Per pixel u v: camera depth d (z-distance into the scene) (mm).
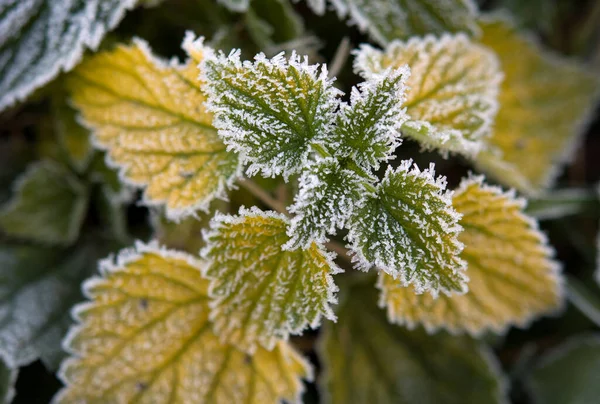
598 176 483
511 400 427
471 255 325
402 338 381
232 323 303
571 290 420
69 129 372
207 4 362
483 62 333
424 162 369
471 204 311
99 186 385
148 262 316
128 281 319
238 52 279
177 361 323
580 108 417
